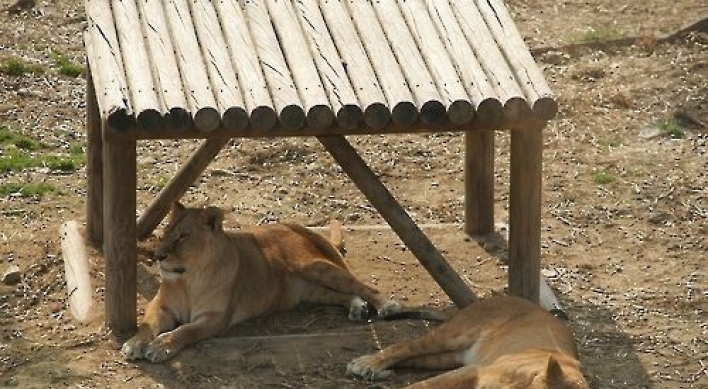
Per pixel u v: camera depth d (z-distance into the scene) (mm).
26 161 17469
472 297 12898
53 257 14641
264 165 17859
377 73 12406
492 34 13008
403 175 17766
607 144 18641
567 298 14070
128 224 12562
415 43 12875
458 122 12070
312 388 11773
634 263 15070
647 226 16109
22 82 19828
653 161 18000
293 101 11898
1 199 16312
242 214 16359
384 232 15758
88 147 14625
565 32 22750
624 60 21453
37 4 22781
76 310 13352
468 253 15133
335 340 12773
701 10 23688
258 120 11844
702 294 14195
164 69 12281
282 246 13766
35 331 12984
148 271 14320
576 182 17375
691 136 18875
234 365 12195
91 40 12852
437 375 12008
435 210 16672
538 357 11102
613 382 12164
